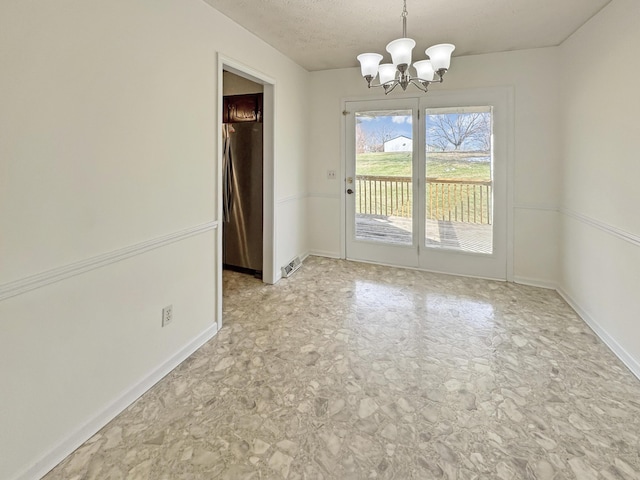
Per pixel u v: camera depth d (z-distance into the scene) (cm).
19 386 133
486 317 281
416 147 387
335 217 438
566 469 140
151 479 137
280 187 365
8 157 125
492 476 137
